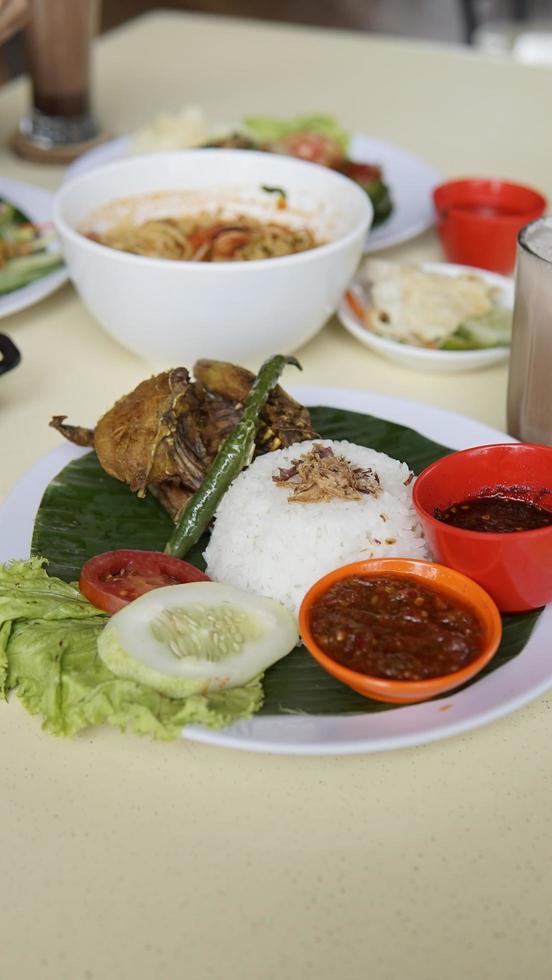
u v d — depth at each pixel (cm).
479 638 46
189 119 91
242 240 73
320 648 46
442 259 85
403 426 63
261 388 57
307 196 75
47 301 79
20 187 88
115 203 75
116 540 55
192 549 56
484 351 69
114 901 40
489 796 44
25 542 54
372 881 41
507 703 45
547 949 38
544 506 52
